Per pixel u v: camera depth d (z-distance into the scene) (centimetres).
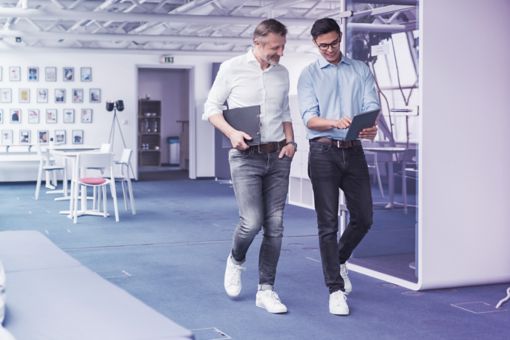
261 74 407
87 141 1531
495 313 418
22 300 240
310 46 1554
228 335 374
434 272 472
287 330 383
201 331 381
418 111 467
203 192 1276
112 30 1386
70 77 1516
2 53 1471
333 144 407
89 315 222
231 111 406
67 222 852
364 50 563
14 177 1493
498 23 480
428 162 465
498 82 481
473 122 475
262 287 429
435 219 470
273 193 414
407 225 691
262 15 1218
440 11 464
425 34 460
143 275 532
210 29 1418
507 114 484
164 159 2047
